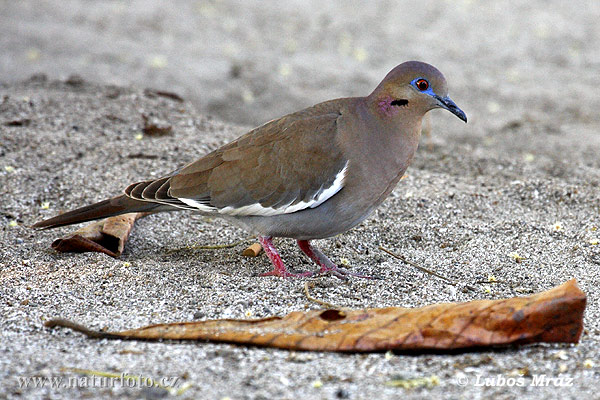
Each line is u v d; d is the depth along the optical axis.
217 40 23.83
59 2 26.25
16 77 19.73
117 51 22.05
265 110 19.06
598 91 20.34
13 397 6.87
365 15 26.38
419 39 24.30
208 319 8.70
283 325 8.08
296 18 26.05
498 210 12.41
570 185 13.26
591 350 7.81
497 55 23.05
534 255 10.80
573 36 24.44
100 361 7.57
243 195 10.13
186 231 11.82
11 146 13.73
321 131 10.03
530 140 17.11
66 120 14.88
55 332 8.34
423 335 7.73
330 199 10.05
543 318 7.72
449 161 15.25
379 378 7.26
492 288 9.73
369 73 21.41
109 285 9.63
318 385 7.10
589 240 11.23
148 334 8.07
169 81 20.16
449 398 6.94
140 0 27.00
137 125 14.99
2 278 9.78
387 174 10.09
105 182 12.87
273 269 10.48
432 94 10.00
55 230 11.52
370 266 10.55
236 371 7.36
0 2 25.70
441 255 10.87
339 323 8.03
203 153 14.02
